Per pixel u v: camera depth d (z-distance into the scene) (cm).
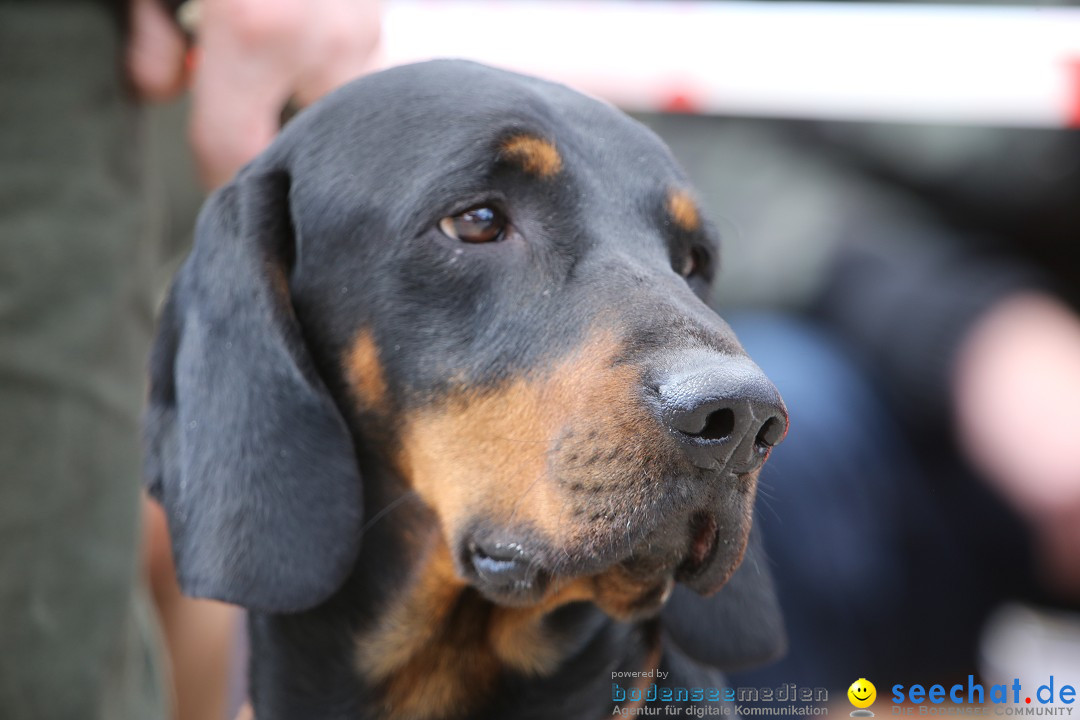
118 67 543
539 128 470
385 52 779
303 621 504
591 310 434
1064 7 830
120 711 535
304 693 507
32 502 500
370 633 496
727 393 380
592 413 412
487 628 489
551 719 504
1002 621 716
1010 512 711
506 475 438
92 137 521
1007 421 706
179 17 572
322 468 471
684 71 790
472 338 456
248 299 477
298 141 496
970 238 798
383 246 466
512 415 440
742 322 786
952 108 786
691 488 399
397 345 466
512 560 436
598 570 420
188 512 476
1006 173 897
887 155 902
